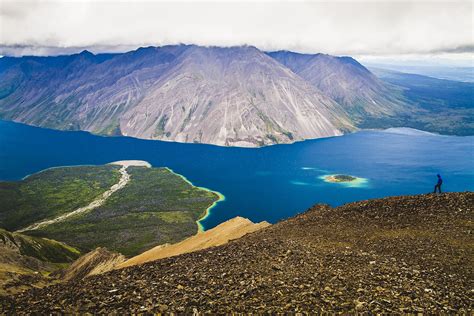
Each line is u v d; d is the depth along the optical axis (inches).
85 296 1016.2
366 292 1001.5
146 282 1138.7
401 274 1192.2
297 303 917.2
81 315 878.4
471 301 989.2
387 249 1535.4
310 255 1419.8
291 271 1201.4
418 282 1125.1
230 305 910.4
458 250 1450.5
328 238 1758.1
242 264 1320.1
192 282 1121.4
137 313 866.1
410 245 1553.9
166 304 922.7
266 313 863.1
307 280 1099.3
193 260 1486.2
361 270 1216.2
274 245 1606.8
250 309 884.6
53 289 1182.9
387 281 1110.4
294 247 1556.3
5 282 1737.2
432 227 1743.4
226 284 1083.9
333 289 1021.8
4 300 1065.5
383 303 928.9
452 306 944.9
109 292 1037.8
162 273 1267.2
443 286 1110.4
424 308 912.9
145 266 1455.5
